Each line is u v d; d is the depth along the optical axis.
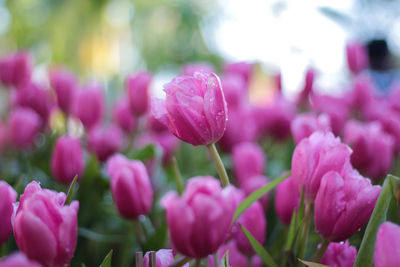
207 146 0.47
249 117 1.00
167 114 0.47
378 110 1.06
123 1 3.54
